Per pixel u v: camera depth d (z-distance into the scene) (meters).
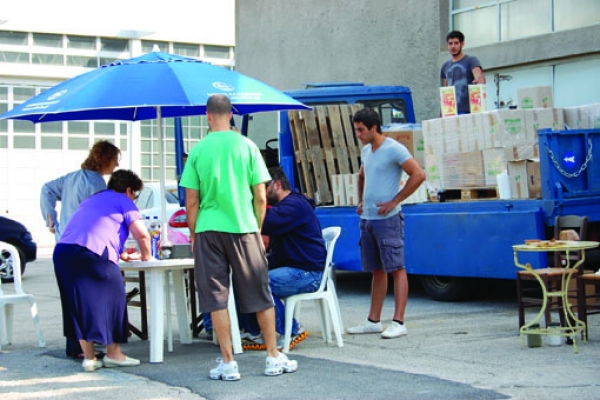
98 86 7.65
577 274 7.93
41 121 9.12
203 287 6.77
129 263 7.58
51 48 25.12
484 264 10.00
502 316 9.69
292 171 11.96
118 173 7.56
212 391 6.44
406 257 10.97
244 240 6.75
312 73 19.33
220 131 6.86
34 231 25.11
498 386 6.29
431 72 16.36
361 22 17.94
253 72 21.25
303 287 7.92
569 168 9.55
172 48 26.64
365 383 6.52
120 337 7.39
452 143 10.50
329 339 8.39
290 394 6.25
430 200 10.83
